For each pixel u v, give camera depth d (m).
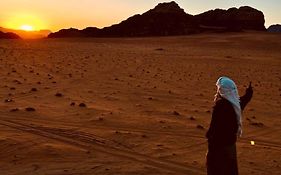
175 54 49.53
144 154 11.50
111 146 12.12
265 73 36.75
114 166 10.38
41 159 10.76
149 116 16.47
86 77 27.86
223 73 34.88
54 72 29.50
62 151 11.39
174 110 18.12
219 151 6.38
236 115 6.32
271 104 21.55
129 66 35.31
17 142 11.97
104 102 19.34
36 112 16.23
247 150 12.34
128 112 17.06
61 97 20.14
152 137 13.23
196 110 18.38
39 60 36.66
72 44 59.09
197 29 110.56
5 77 25.64
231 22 119.69
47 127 13.95
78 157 11.00
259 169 10.73
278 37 86.44
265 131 15.19
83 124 14.62
